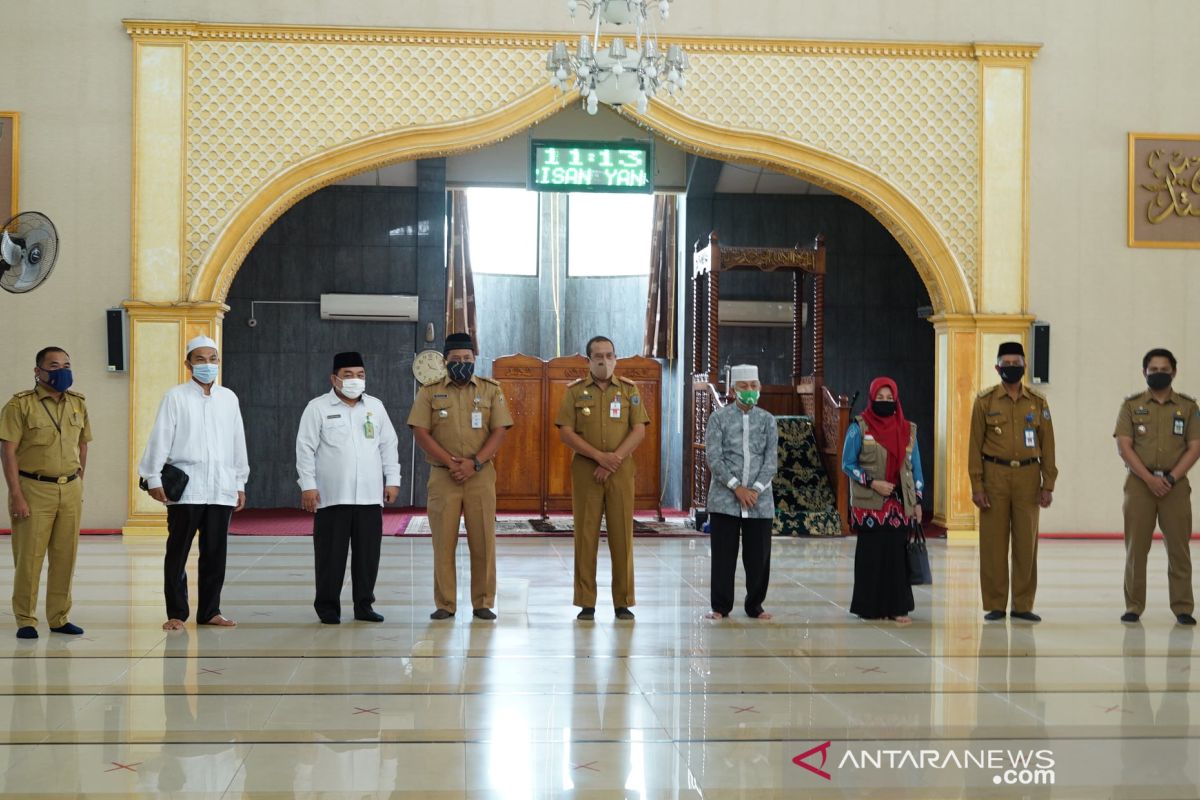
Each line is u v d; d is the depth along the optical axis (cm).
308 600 715
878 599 657
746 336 1399
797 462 1127
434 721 437
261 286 1348
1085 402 1080
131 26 1007
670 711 455
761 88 1051
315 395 1352
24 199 1010
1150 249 1087
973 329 1065
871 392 668
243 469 637
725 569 661
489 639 594
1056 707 467
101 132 1015
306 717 442
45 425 584
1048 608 704
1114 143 1084
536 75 1034
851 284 1399
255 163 1020
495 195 1508
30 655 548
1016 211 1070
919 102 1062
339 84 1023
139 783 365
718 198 1386
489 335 1510
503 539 1046
